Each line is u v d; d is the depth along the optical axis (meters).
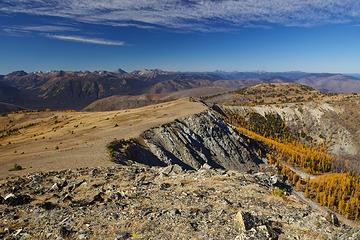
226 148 140.38
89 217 29.06
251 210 32.25
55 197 36.56
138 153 86.94
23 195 35.06
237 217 27.72
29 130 165.12
